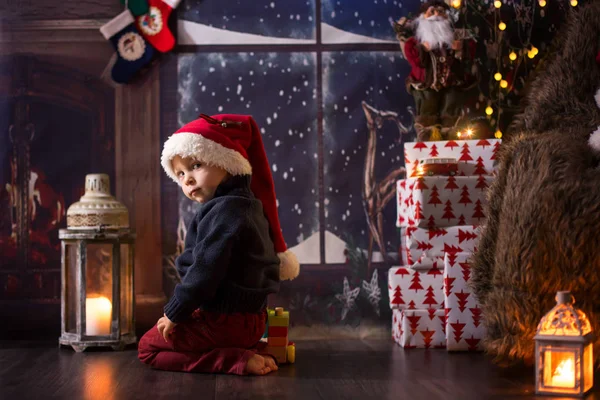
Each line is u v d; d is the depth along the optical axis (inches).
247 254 82.8
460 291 96.7
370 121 114.3
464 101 113.1
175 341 83.5
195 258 80.4
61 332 103.5
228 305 82.1
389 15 114.7
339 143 114.0
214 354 82.4
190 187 86.0
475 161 103.3
